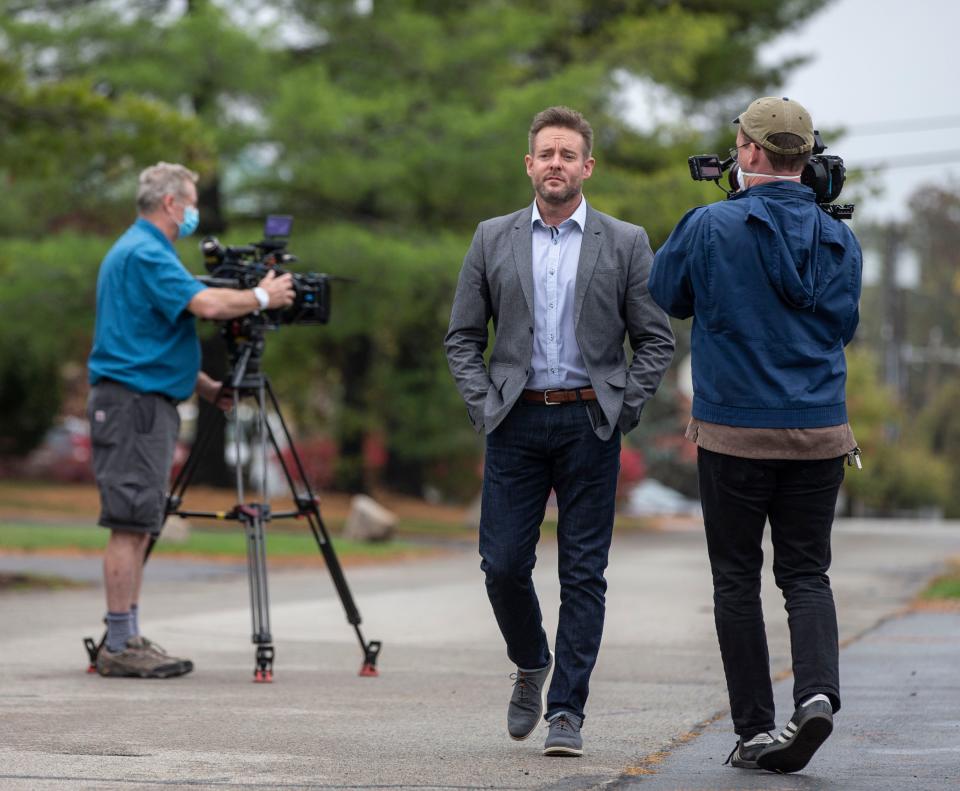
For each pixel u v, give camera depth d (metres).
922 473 116.94
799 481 9.86
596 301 11.09
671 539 55.44
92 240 48.94
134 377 15.20
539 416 10.98
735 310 9.77
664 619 21.67
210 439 15.74
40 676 14.75
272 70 52.28
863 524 79.69
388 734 11.44
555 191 11.09
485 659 16.77
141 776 9.59
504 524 11.05
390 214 58.22
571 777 9.71
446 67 55.88
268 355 55.72
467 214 57.09
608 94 61.16
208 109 51.34
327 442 64.81
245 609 22.25
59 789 9.17
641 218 58.12
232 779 9.54
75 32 51.00
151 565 31.64
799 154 9.93
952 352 159.62
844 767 10.00
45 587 24.47
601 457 10.98
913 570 34.84
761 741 9.92
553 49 66.69
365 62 55.84
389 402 62.09
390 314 54.41
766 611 22.48
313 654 17.06
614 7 68.56
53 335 49.28
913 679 14.41
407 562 37.84
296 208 56.09
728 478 9.88
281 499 57.75
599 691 14.16
